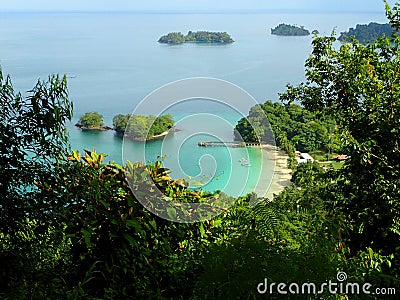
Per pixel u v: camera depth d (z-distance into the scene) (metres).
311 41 4.62
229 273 1.75
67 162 2.46
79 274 2.42
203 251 2.25
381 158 3.72
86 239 2.25
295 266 1.73
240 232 2.25
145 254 2.47
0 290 2.10
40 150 2.34
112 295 2.25
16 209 2.24
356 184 3.76
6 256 2.22
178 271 2.48
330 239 2.22
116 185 2.55
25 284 2.15
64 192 2.36
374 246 3.57
